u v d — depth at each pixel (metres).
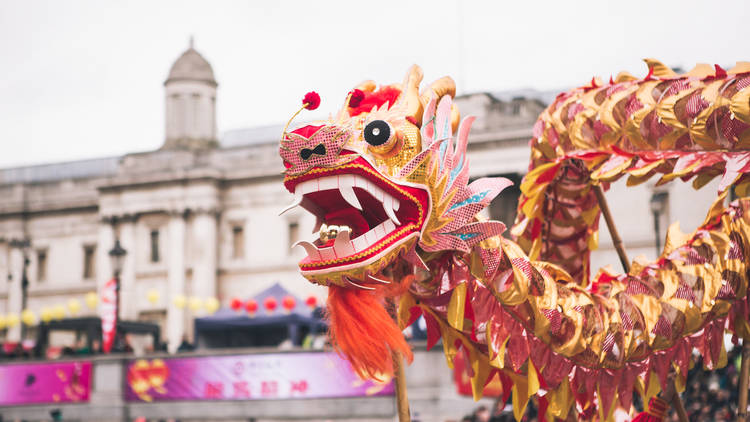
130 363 16.61
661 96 3.13
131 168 34.25
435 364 14.12
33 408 17.20
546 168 3.38
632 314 3.01
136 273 33.19
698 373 8.91
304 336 19.66
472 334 2.92
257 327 23.36
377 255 2.48
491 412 11.77
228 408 15.65
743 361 3.15
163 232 33.28
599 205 3.56
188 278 32.66
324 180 2.44
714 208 3.13
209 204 32.78
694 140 3.04
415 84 2.72
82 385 16.83
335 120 2.74
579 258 3.69
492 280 2.80
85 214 35.59
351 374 14.33
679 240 3.19
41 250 36.00
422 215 2.62
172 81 37.62
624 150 3.21
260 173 32.75
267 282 32.00
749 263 3.09
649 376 3.10
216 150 33.91
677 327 3.03
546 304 2.84
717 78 3.05
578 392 3.01
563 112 3.45
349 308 2.51
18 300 35.88
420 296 2.95
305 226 32.03
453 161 2.75
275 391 15.30
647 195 22.48
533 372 2.88
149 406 16.27
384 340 2.47
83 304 34.88
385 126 2.50
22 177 36.97
